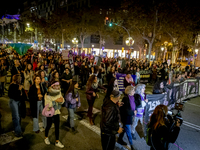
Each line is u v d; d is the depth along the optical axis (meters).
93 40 48.25
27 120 5.57
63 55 11.28
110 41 47.94
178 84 8.04
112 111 3.11
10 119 5.56
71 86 4.82
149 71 13.93
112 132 3.14
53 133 4.82
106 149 3.22
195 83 9.95
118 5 44.59
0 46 30.09
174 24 21.23
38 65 9.35
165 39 32.25
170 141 2.86
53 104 3.98
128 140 4.56
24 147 4.07
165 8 20.48
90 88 5.36
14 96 4.15
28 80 7.14
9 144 4.16
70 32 37.38
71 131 5.01
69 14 37.62
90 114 5.45
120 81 9.07
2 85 7.96
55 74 7.16
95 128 5.30
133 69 11.71
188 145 4.74
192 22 19.78
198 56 29.42
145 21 22.22
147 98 5.50
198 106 8.32
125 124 4.31
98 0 43.69
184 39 25.67
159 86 6.54
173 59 31.62
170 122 3.00
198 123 6.31
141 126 5.78
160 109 2.99
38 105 4.55
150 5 21.31
